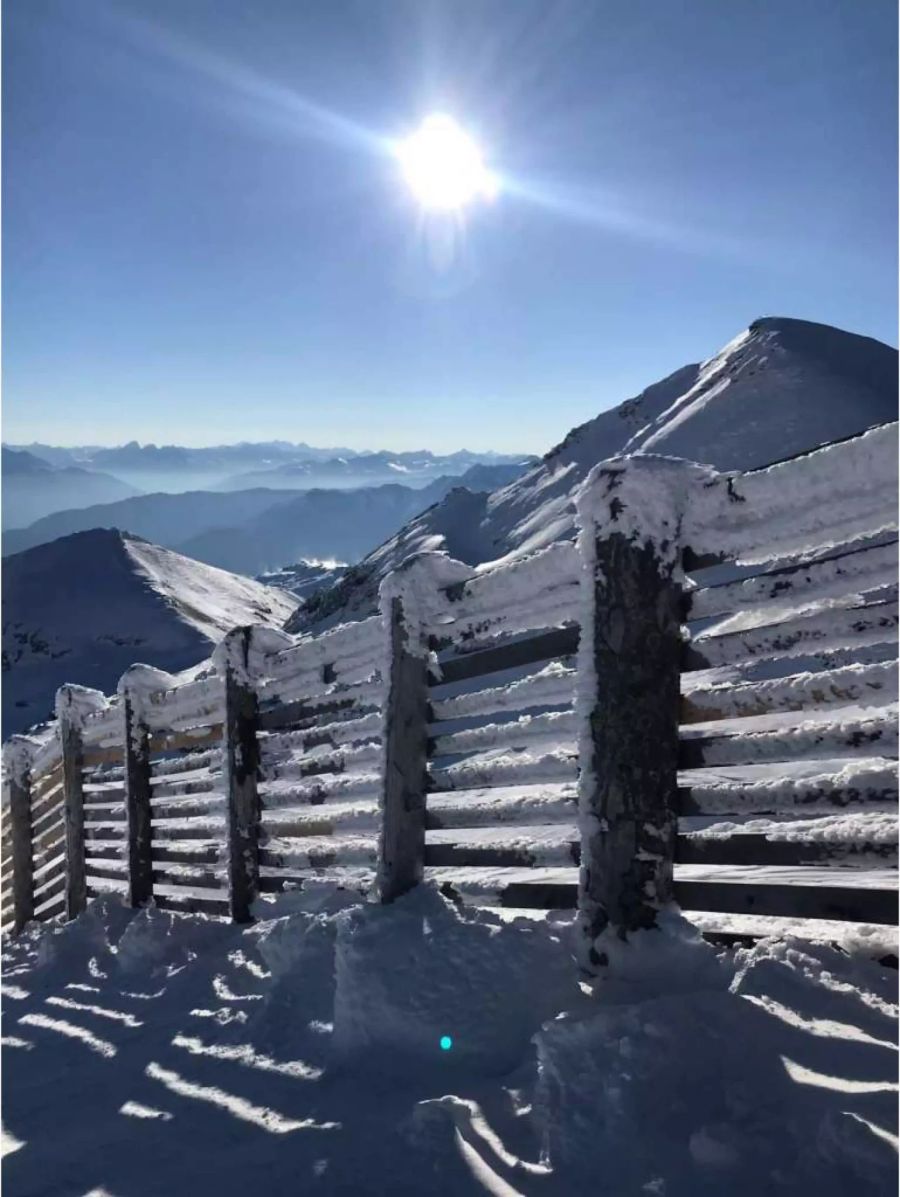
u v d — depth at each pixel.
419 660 4.02
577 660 3.17
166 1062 3.66
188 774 6.60
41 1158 2.95
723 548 2.85
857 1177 1.82
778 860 2.73
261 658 5.69
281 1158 2.52
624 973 2.89
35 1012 5.27
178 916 5.99
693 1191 1.90
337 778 5.02
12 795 10.04
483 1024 2.84
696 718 2.91
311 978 3.72
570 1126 2.20
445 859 3.93
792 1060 2.32
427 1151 2.31
